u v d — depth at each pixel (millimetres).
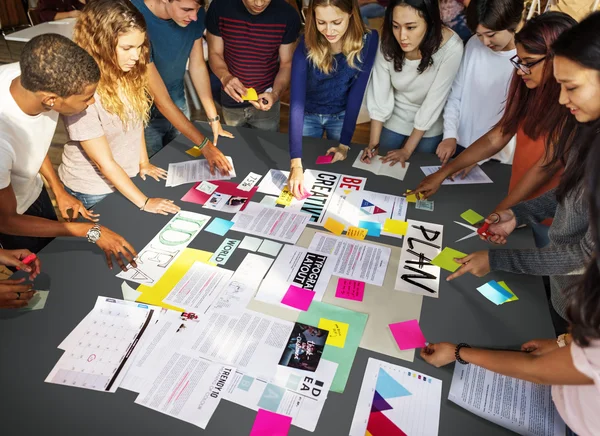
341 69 1981
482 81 1945
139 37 1501
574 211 1142
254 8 2090
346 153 2006
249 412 1031
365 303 1299
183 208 1668
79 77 1243
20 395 1060
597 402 836
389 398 1062
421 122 2020
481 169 1911
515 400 1070
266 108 2143
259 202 1709
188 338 1188
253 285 1348
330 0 1602
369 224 1607
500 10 1646
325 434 989
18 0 4777
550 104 1378
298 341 1184
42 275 1366
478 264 1332
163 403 1049
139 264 1413
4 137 1310
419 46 1831
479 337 1210
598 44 837
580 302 752
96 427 1002
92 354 1149
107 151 1638
